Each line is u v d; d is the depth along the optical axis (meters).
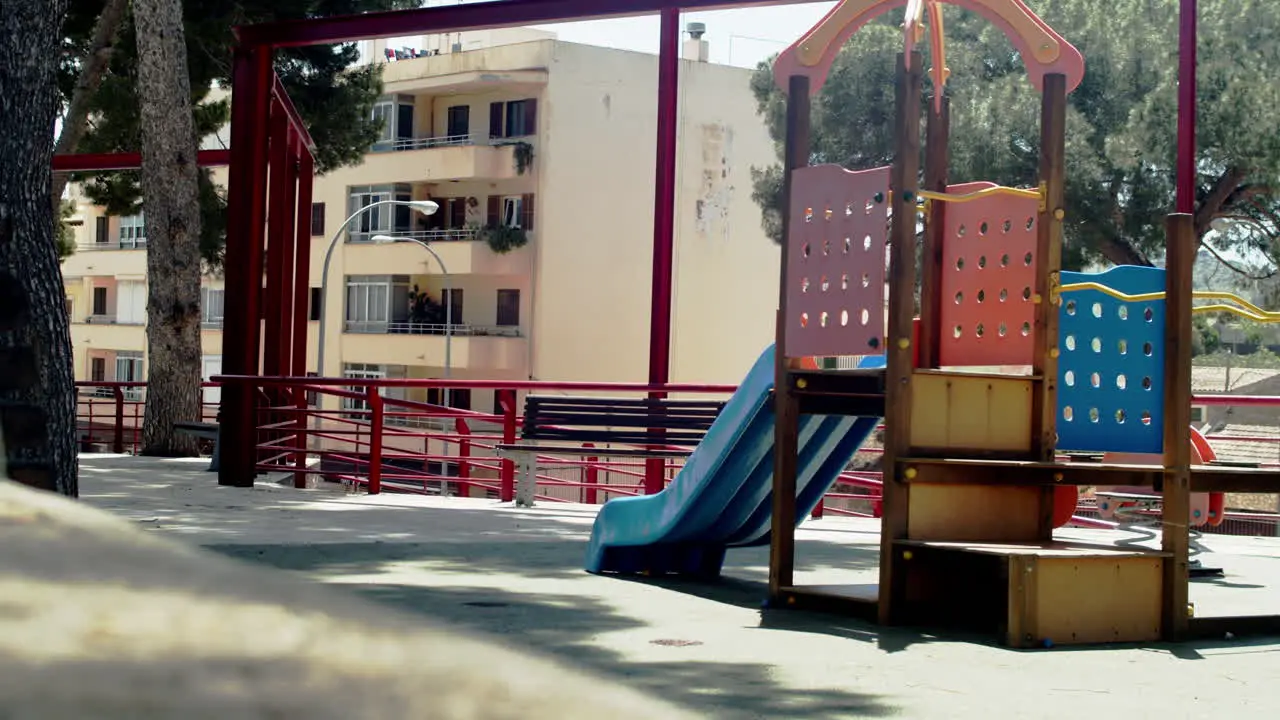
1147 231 25.81
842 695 3.84
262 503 10.45
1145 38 25.94
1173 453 5.33
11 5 6.14
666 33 11.27
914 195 5.35
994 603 5.52
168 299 18.42
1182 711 3.78
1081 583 5.03
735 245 47.94
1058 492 7.05
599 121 46.44
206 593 0.24
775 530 5.80
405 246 48.25
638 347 47.12
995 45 27.14
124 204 27.11
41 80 6.22
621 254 46.81
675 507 6.51
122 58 24.16
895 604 5.30
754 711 3.57
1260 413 44.16
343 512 9.94
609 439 11.38
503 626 4.96
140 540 0.27
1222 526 24.77
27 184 6.17
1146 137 24.59
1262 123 23.72
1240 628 5.39
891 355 5.33
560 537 8.48
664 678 4.03
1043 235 5.57
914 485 5.37
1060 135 5.54
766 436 6.25
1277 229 27.05
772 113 29.23
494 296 47.38
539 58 45.69
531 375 46.06
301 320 16.59
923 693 3.93
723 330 47.88
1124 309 5.68
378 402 11.79
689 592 6.27
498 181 47.06
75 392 6.38
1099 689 4.10
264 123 12.26
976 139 25.61
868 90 27.77
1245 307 5.74
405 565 6.76
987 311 5.85
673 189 11.35
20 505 0.27
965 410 5.48
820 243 5.69
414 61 47.91
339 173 50.19
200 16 22.47
